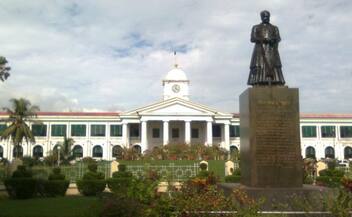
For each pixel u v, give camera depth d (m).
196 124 74.94
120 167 31.28
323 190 12.22
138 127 75.19
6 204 19.22
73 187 28.75
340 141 75.94
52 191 24.94
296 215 11.02
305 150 75.62
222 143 73.12
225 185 14.90
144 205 10.91
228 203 9.89
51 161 61.25
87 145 74.62
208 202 9.88
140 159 54.28
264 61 14.26
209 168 39.00
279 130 13.20
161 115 70.50
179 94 81.31
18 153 64.56
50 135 74.75
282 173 13.05
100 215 11.19
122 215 10.88
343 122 76.44
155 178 12.98
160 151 56.75
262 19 14.69
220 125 74.81
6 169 32.34
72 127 75.12
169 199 10.42
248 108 13.39
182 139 74.56
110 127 75.25
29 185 22.73
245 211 9.62
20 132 61.78
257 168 13.03
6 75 40.22
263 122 13.20
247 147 13.60
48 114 75.31
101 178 26.44
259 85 14.15
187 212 9.84
